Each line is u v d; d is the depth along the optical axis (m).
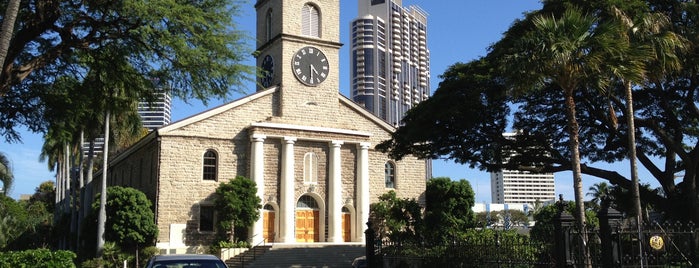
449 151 29.75
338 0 47.41
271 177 42.06
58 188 66.62
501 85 26.08
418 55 156.62
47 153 63.91
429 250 24.92
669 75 25.84
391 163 47.31
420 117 27.83
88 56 21.05
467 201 46.44
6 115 22.44
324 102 45.12
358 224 44.12
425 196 47.66
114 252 37.00
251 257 37.66
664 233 16.19
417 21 158.00
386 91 144.00
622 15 22.84
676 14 25.56
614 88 26.77
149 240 38.03
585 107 28.53
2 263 15.93
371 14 150.88
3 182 35.41
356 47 144.75
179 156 40.06
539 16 24.31
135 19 19.28
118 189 37.91
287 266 36.78
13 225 57.84
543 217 59.41
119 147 55.44
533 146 29.22
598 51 20.14
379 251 26.44
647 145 30.92
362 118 46.53
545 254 19.39
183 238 39.16
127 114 39.47
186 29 20.03
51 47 21.42
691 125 30.30
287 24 45.00
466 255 22.83
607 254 16.19
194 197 40.00
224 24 20.77
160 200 39.03
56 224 55.91
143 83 21.80
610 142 30.08
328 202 43.66
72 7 19.73
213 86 21.25
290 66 44.47
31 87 21.92
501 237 22.06
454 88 27.12
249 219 38.88
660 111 29.39
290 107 43.81
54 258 16.88
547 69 20.59
